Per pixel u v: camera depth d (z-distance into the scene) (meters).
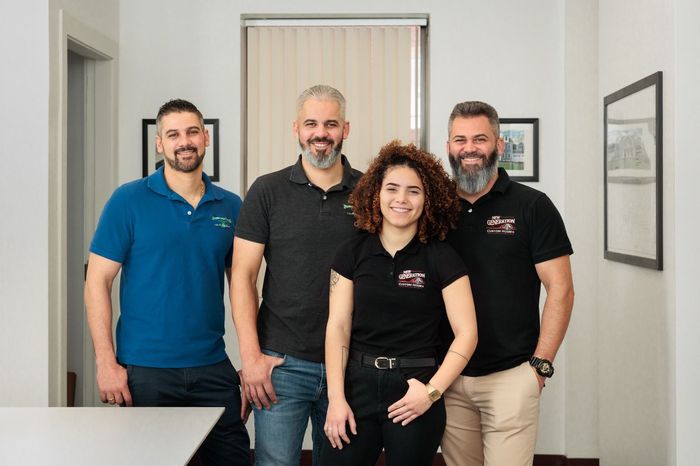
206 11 4.15
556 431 4.14
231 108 4.16
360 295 2.19
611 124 3.55
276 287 2.55
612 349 3.58
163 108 2.73
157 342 2.66
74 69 4.04
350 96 4.23
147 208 2.70
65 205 3.39
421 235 2.20
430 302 2.18
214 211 2.78
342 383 2.20
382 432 2.19
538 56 4.13
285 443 2.54
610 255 3.55
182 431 2.01
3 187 3.25
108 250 2.67
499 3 4.14
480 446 2.60
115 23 4.09
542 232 2.46
